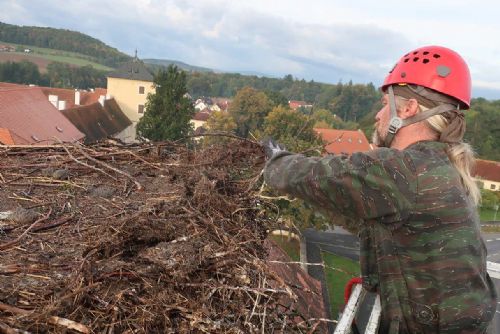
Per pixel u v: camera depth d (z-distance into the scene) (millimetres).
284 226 4238
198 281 2014
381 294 1534
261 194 3109
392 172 1424
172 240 2230
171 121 30891
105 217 2543
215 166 3162
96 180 3205
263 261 2275
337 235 24312
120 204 2732
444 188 1408
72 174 3289
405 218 1418
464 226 1400
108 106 40406
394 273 1484
